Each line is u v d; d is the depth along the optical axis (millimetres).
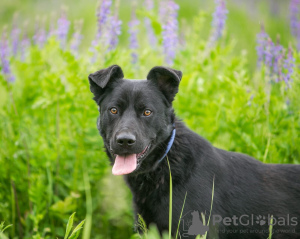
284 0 11352
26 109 5480
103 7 5195
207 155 3781
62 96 4953
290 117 4840
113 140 3646
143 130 3691
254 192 3828
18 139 4895
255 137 4910
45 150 4754
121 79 3951
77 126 5043
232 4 11859
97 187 5031
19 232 4789
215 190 3693
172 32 5652
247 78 5211
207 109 5211
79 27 5926
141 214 3820
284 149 4809
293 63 4781
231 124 4891
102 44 5180
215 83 5586
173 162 3725
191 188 3615
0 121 5207
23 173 4922
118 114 3801
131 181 3910
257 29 10297
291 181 3916
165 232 3684
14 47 6160
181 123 3977
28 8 12766
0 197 4770
